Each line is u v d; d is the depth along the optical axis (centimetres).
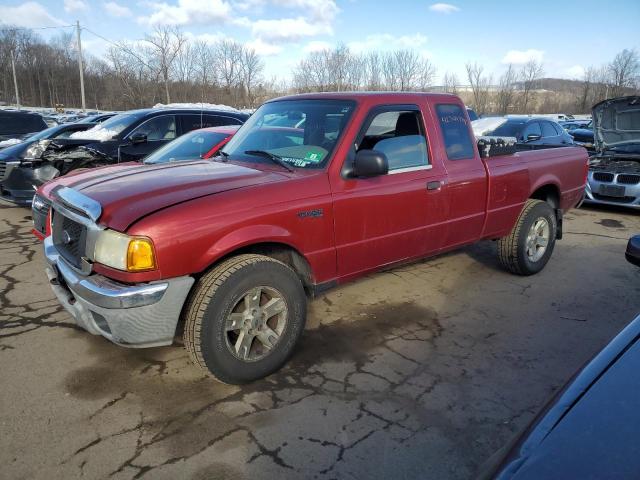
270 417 287
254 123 434
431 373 337
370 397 308
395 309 441
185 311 310
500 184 468
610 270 557
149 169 366
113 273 278
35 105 7094
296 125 393
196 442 266
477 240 473
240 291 299
